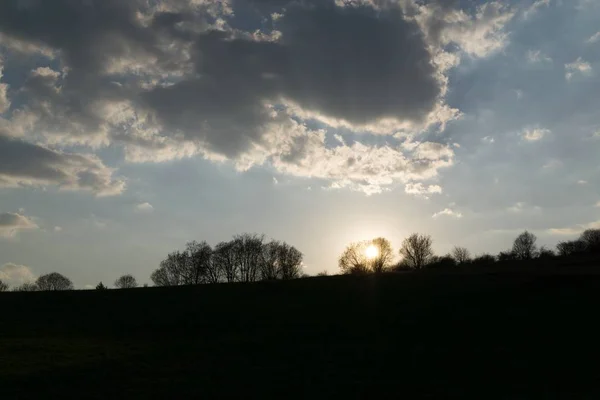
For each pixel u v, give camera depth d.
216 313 57.50
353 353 38.22
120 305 63.84
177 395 29.25
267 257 132.75
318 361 36.28
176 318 55.94
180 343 43.75
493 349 37.66
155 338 46.72
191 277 133.00
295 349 40.12
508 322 45.56
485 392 28.55
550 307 49.62
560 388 28.62
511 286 60.19
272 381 31.75
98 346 42.44
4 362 36.28
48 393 29.55
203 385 31.08
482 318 47.72
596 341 38.22
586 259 85.62
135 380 32.09
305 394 29.20
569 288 56.88
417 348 39.03
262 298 64.94
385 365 34.72
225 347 41.56
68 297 69.31
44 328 51.72
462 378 31.34
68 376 32.88
